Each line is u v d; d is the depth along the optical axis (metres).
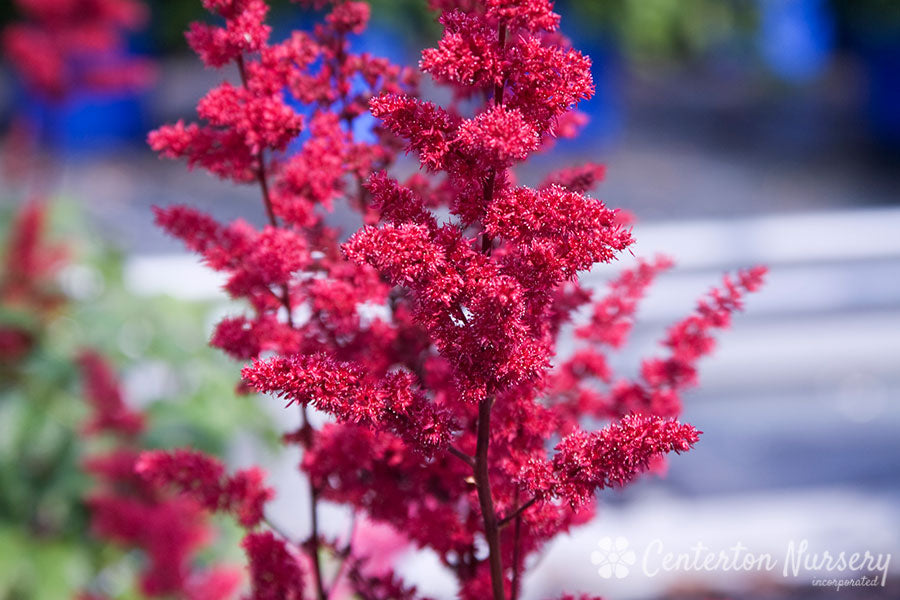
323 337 0.51
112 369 0.92
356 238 0.42
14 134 1.35
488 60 0.42
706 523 1.26
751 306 2.02
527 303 0.43
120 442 0.90
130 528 0.70
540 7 0.42
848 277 2.15
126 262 1.30
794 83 5.23
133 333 1.07
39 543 0.95
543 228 0.42
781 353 1.83
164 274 1.87
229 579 0.69
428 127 0.42
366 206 0.51
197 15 3.84
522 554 0.50
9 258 1.08
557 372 0.54
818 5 5.63
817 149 3.74
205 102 0.49
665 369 0.54
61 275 1.18
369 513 0.52
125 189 3.08
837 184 3.18
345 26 0.51
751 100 5.04
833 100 4.71
